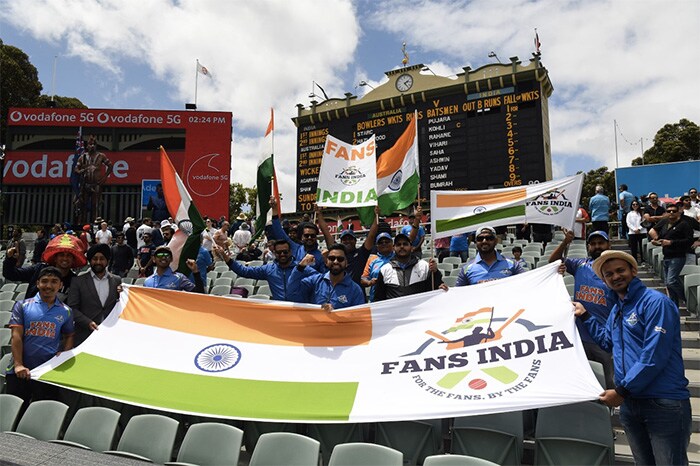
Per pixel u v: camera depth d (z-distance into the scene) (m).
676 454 3.10
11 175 22.16
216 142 22.73
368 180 6.86
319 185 7.05
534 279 4.59
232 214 39.66
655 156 34.88
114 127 22.67
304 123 23.16
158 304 5.40
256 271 6.07
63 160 22.27
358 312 4.89
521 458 3.98
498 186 18.50
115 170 22.30
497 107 19.08
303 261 5.71
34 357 4.91
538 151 18.08
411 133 7.02
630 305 3.39
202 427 3.92
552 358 3.96
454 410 3.82
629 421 3.34
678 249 7.52
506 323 4.36
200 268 8.80
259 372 4.64
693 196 11.83
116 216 21.89
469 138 19.34
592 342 4.75
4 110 32.09
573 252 11.29
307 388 4.39
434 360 4.34
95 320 5.55
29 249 20.77
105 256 5.71
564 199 5.46
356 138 21.81
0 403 4.56
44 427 4.33
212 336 5.07
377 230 6.69
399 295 5.45
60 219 21.81
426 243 15.25
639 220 11.55
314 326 4.91
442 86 20.03
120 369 4.83
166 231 9.44
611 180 36.12
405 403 4.02
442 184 19.45
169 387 4.60
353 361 4.57
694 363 5.78
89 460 3.42
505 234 15.44
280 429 4.55
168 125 22.75
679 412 3.11
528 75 18.66
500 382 3.95
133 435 4.06
